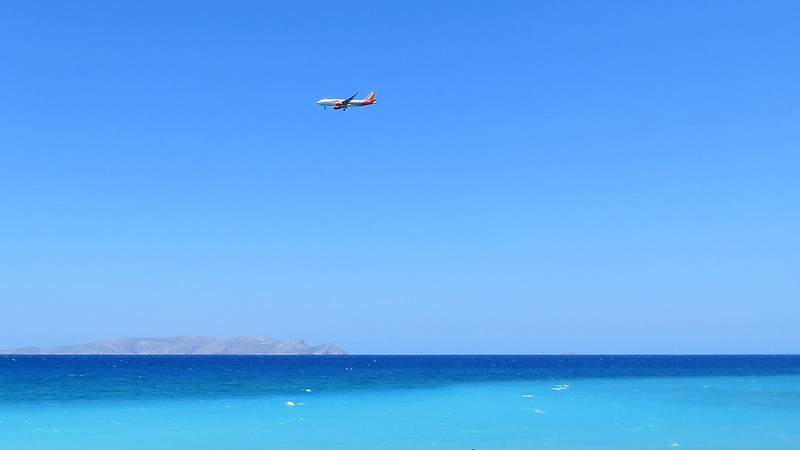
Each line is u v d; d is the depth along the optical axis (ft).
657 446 107.34
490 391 214.28
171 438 112.47
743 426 129.39
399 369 428.56
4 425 125.49
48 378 262.88
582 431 122.01
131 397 179.32
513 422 134.10
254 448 103.71
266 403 167.53
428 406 164.25
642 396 196.24
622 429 124.67
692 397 193.36
